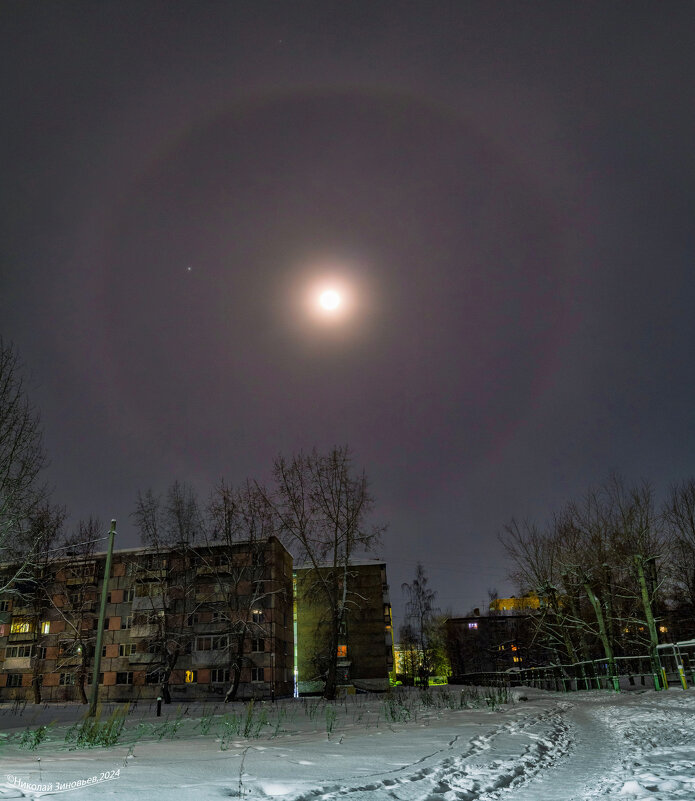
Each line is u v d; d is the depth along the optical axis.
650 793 5.60
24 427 26.73
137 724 20.06
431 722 16.61
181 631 51.97
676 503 41.84
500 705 23.91
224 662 51.97
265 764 8.33
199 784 6.58
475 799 6.06
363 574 66.56
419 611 80.75
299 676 63.91
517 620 67.69
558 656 42.59
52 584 58.72
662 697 22.14
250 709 14.45
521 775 7.48
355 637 64.56
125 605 57.66
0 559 28.36
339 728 16.22
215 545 52.72
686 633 42.34
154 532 50.53
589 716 17.19
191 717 25.06
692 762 7.51
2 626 60.06
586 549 39.81
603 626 32.84
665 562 37.91
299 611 66.25
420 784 6.68
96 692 24.83
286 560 60.72
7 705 46.47
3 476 25.83
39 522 33.34
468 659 94.62
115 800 5.64
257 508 45.44
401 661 98.94
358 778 7.01
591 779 7.05
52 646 58.19
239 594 53.09
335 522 43.19
